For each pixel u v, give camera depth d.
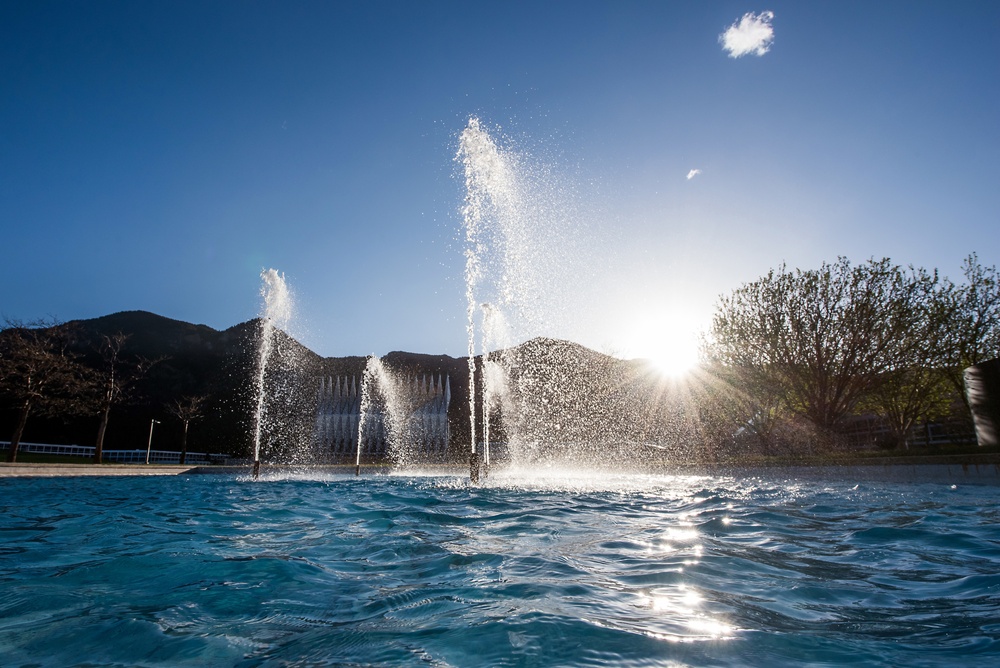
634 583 3.90
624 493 11.87
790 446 26.41
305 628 3.01
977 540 5.73
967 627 2.92
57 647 2.79
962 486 13.13
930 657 2.51
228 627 3.06
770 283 23.61
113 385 32.09
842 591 3.71
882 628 2.92
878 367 21.81
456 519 7.66
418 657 2.56
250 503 10.49
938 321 21.02
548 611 3.21
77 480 19.97
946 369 22.03
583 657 2.52
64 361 28.23
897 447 24.42
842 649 2.61
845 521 7.24
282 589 3.85
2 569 4.56
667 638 2.76
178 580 4.14
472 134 17.64
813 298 22.69
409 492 12.71
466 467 28.31
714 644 2.68
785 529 6.55
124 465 25.89
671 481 16.14
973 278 22.33
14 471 19.72
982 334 21.84
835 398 22.56
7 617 3.27
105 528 7.06
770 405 25.64
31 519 8.14
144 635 2.94
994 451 15.29
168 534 6.50
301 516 8.27
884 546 5.41
